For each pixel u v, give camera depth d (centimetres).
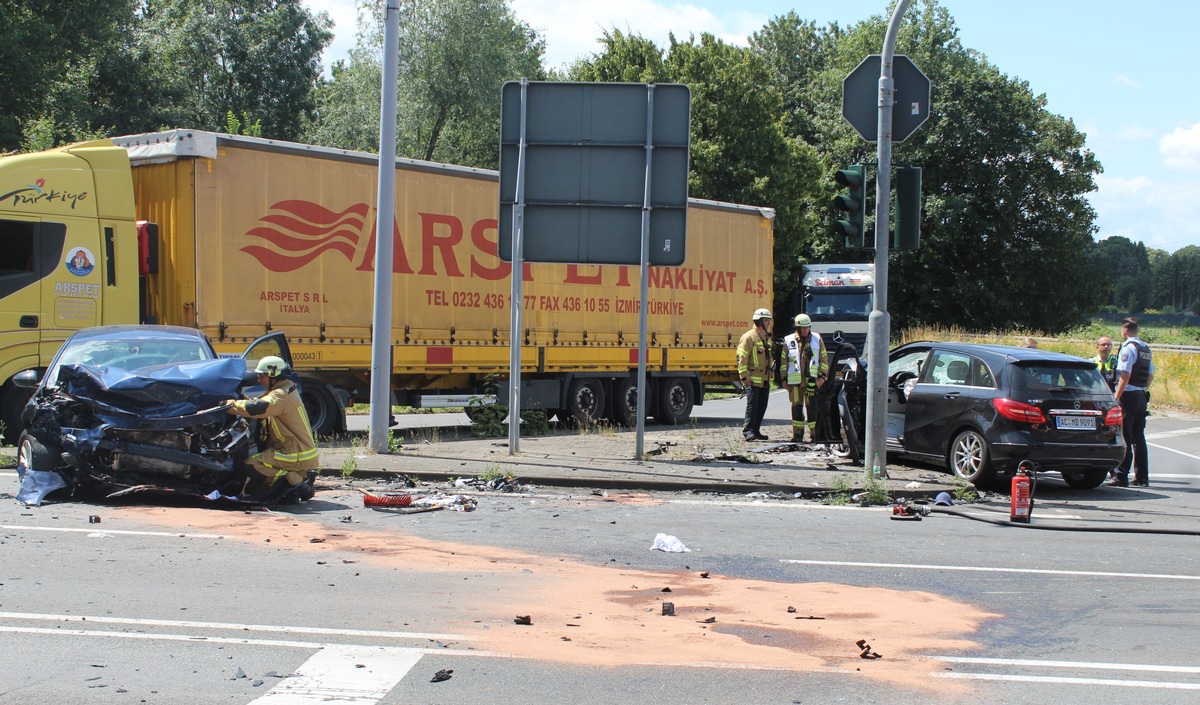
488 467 1248
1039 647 606
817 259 5597
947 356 1362
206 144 1403
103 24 4025
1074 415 1252
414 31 4431
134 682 502
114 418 966
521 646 574
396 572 744
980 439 1267
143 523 891
